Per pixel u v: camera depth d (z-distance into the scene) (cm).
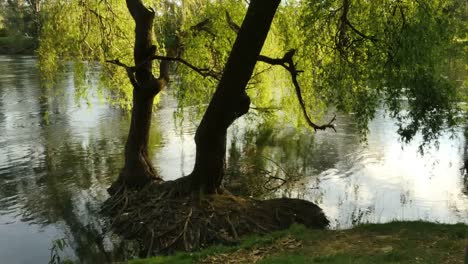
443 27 1439
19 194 1730
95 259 1218
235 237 1240
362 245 955
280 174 1997
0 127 2809
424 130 2070
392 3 1463
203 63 1747
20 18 7769
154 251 1232
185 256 998
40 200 1670
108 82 1938
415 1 1453
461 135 2478
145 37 1549
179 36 1742
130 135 1628
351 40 1491
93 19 1878
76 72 1914
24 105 3506
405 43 1386
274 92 2245
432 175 1966
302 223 1373
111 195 1666
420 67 1465
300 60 1625
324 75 1559
